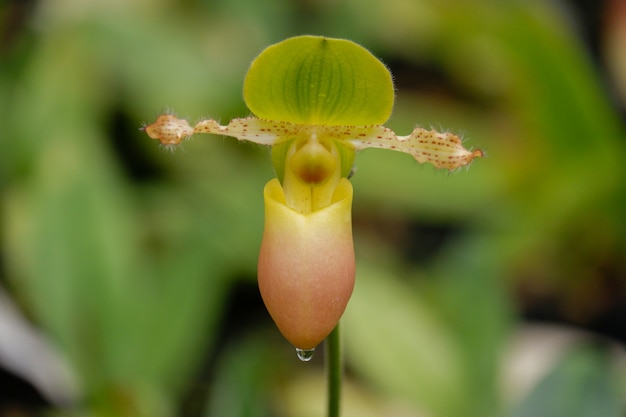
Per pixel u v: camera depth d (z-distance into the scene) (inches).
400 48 32.8
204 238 22.5
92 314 21.3
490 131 29.1
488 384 21.0
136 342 21.3
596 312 26.7
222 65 28.4
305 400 22.9
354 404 22.8
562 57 23.3
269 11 31.0
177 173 26.8
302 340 16.7
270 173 25.3
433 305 22.2
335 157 17.3
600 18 31.8
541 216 24.3
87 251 21.6
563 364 19.9
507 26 23.7
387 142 17.2
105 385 20.8
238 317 25.5
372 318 21.8
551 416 19.5
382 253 25.8
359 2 31.1
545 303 27.1
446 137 17.1
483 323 21.5
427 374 21.3
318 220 16.8
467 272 22.1
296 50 16.4
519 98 25.9
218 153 26.7
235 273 23.2
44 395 21.3
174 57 27.1
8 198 23.8
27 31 27.9
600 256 26.7
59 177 22.8
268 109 16.8
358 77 16.5
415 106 27.5
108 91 27.2
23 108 25.1
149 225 24.8
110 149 26.8
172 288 21.7
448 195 24.8
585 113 23.9
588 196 24.4
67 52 26.5
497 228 24.2
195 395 23.1
